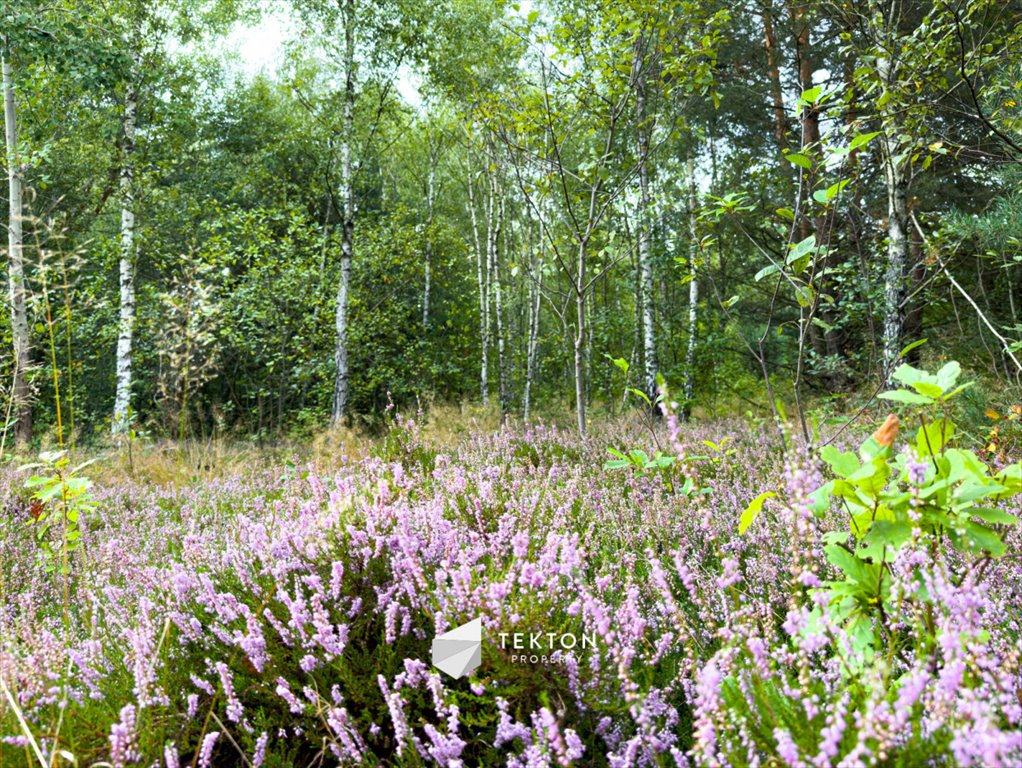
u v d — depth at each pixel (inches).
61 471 130.0
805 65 430.9
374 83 534.6
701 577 98.8
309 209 778.8
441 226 722.2
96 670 81.7
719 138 481.7
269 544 98.6
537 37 250.8
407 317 715.4
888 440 59.6
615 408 471.8
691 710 73.8
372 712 74.0
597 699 67.0
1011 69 185.2
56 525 147.4
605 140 296.2
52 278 428.5
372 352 619.5
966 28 206.8
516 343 781.3
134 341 538.6
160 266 549.3
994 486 55.3
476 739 66.9
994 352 280.5
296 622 76.2
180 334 320.2
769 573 98.9
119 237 537.6
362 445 283.7
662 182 581.3
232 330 498.0
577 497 148.9
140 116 621.0
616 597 93.9
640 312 557.0
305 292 545.3
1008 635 71.2
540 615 71.5
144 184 583.2
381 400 708.0
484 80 357.4
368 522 94.0
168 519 206.1
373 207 868.0
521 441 240.8
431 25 516.1
